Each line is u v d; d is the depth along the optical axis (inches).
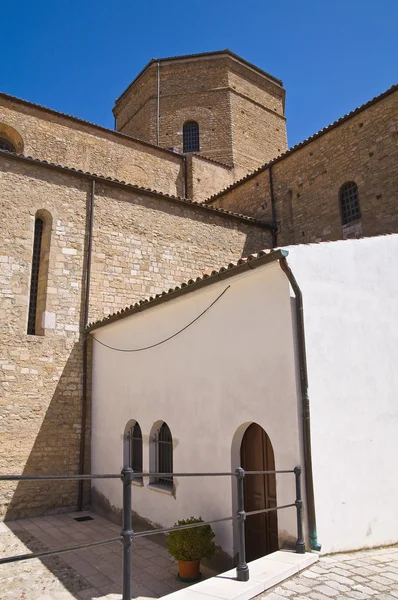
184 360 336.8
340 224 582.6
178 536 266.2
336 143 602.9
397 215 514.0
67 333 480.1
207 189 844.6
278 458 249.1
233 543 269.9
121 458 406.0
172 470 341.7
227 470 281.9
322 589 189.6
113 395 433.4
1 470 421.1
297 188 652.1
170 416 343.3
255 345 274.8
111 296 514.3
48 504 439.2
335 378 260.8
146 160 803.4
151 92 971.9
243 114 959.0
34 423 445.4
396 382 288.7
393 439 276.4
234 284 298.4
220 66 962.7
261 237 667.4
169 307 362.3
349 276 286.2
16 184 481.4
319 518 234.7
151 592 251.9
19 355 448.8
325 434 247.9
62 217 502.9
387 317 297.6
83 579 271.7
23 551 330.0
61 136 720.3
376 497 259.0
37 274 493.0
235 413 282.4
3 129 686.5
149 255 552.4
